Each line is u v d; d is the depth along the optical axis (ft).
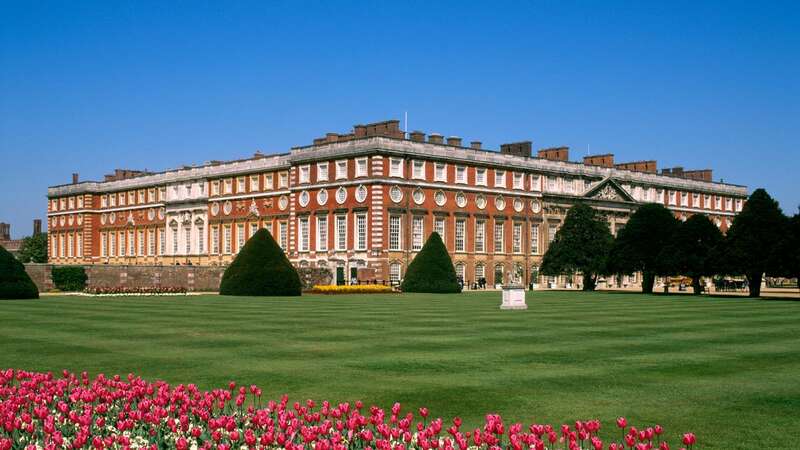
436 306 173.78
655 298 233.55
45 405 50.96
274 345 91.35
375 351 86.07
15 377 69.05
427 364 76.59
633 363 78.02
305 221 332.39
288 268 243.40
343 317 134.92
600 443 38.81
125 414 49.44
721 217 464.24
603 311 158.20
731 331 112.06
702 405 58.39
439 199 319.88
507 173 346.13
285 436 42.96
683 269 288.30
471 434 49.37
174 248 414.41
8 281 210.18
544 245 359.46
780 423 52.85
